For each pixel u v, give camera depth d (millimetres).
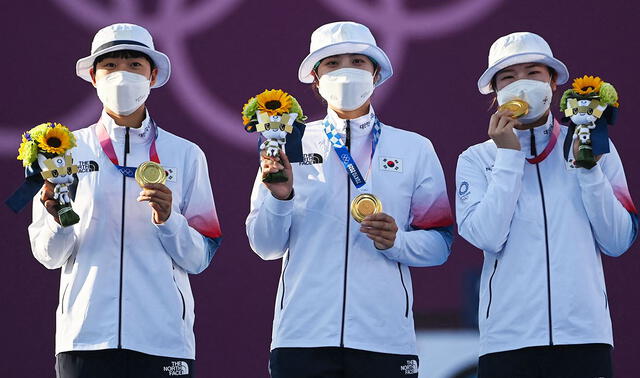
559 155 23328
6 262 29328
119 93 23250
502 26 30281
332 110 23766
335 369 22484
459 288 29641
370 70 23594
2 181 29484
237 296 29672
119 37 23656
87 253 22953
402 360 22688
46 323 29266
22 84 29672
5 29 29719
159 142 23969
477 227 22766
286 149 22938
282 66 30219
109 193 23250
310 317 22594
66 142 22375
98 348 22500
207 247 23750
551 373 22344
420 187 23703
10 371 29109
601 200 22516
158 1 30031
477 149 24016
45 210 23453
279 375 22594
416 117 30094
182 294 23281
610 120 22609
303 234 23078
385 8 30234
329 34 23547
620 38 30281
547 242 22656
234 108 30047
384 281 22812
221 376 29516
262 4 30297
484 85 24141
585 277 22469
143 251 23047
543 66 23438
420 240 23125
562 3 30312
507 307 22609
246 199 29859
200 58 30062
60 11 29828
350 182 23266
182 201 23984
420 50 30188
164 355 22781
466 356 29484
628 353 29422
